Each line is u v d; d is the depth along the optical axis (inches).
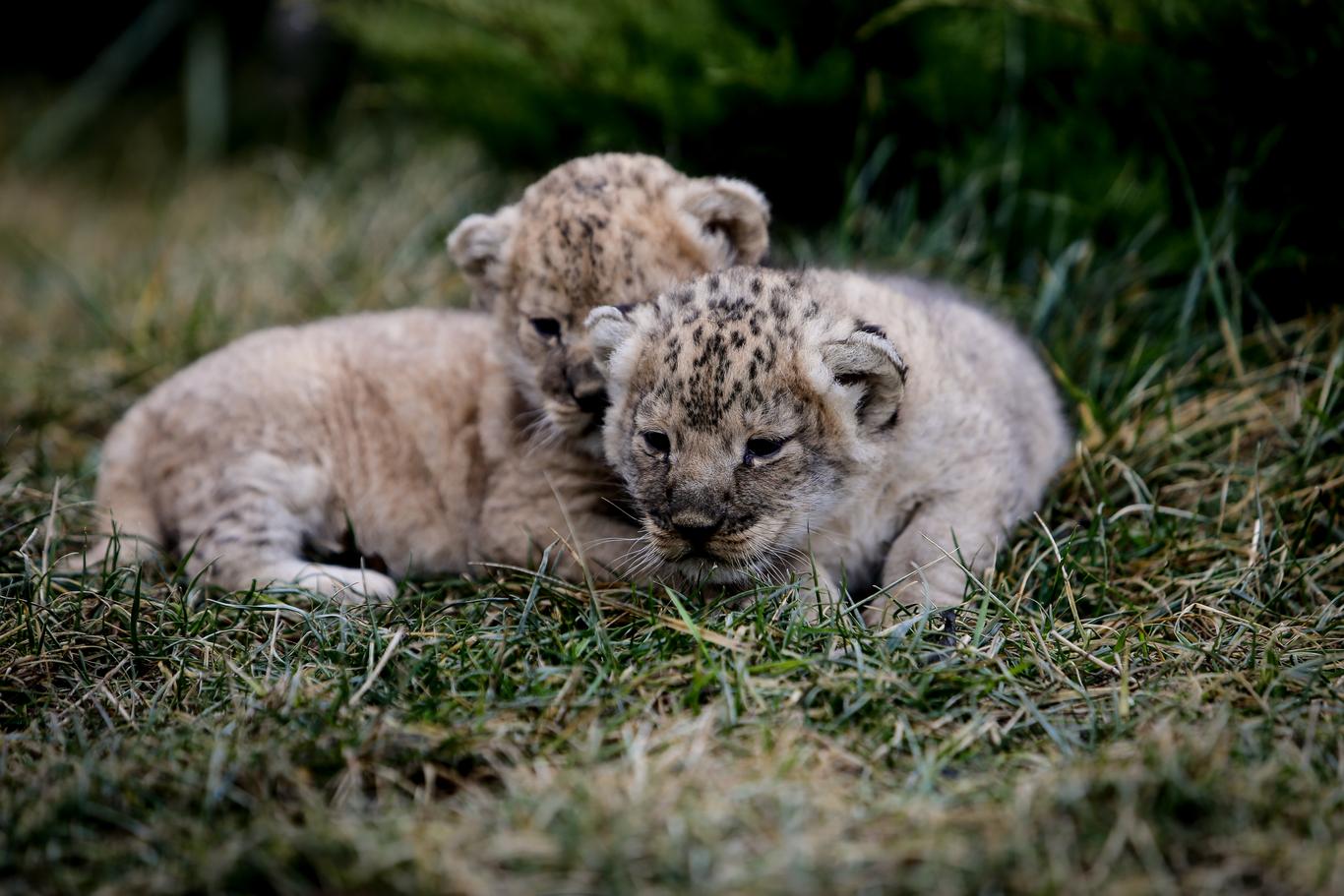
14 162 848.9
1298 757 257.1
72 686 311.6
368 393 424.2
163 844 239.3
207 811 247.8
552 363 390.6
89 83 857.5
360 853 228.2
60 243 732.0
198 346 531.5
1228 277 457.4
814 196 550.9
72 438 484.7
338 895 221.9
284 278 594.6
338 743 268.7
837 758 266.5
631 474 350.9
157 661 316.2
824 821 238.2
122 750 274.7
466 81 603.2
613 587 364.8
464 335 438.6
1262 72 434.9
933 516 352.2
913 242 520.7
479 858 227.9
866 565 371.2
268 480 407.2
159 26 853.8
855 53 510.9
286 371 419.8
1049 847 226.4
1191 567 364.2
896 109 516.7
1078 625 315.9
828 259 520.4
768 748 265.4
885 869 223.6
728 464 328.8
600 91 548.1
